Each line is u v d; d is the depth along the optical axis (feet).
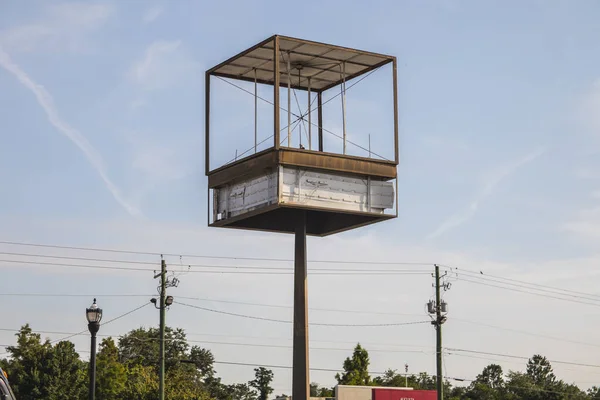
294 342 129.29
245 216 127.34
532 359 571.28
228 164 129.59
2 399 72.28
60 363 255.09
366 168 127.75
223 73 135.44
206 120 133.69
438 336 225.35
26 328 260.62
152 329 407.64
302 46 126.00
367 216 130.72
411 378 449.48
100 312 119.55
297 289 130.62
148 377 327.06
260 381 460.96
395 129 130.41
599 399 516.32
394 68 130.82
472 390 520.42
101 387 292.20
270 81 140.36
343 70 133.28
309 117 132.98
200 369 435.53
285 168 123.24
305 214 132.57
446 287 225.76
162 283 210.79
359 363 380.17
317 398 259.19
